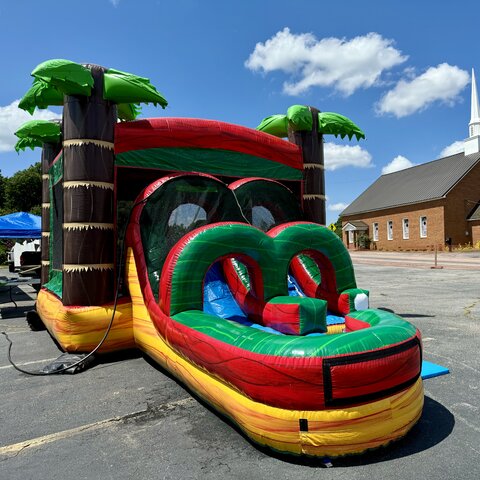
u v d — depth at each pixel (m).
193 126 7.05
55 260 8.48
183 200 6.02
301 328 4.64
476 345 6.38
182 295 4.74
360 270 21.42
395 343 3.37
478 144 34.62
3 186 50.38
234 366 3.52
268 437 3.29
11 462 3.41
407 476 2.98
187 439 3.69
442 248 33.19
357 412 3.16
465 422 3.81
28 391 5.03
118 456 3.44
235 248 4.97
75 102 6.29
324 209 8.45
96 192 6.28
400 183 41.03
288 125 8.45
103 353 6.15
